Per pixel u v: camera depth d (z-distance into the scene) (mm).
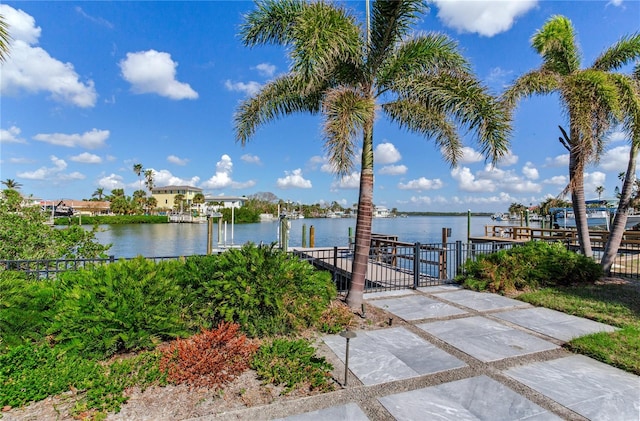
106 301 3707
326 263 10734
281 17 5289
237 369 3230
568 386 3191
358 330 4766
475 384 3242
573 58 8594
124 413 2672
